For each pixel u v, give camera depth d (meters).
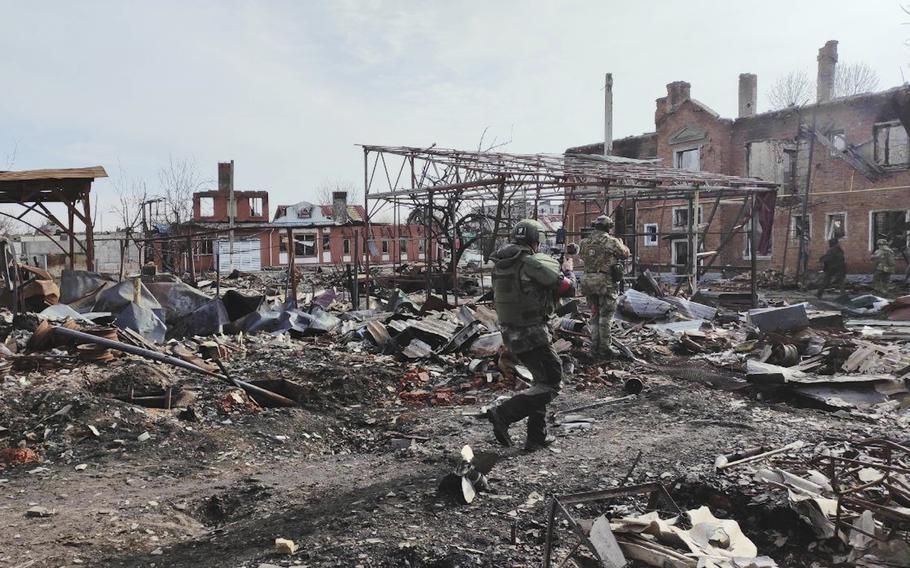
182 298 12.38
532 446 5.05
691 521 3.24
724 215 28.08
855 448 4.68
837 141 25.77
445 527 3.61
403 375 8.15
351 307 17.25
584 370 8.19
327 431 6.20
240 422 6.23
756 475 4.04
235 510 4.20
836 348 7.54
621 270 8.75
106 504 4.25
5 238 12.05
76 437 5.62
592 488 4.15
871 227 24.52
